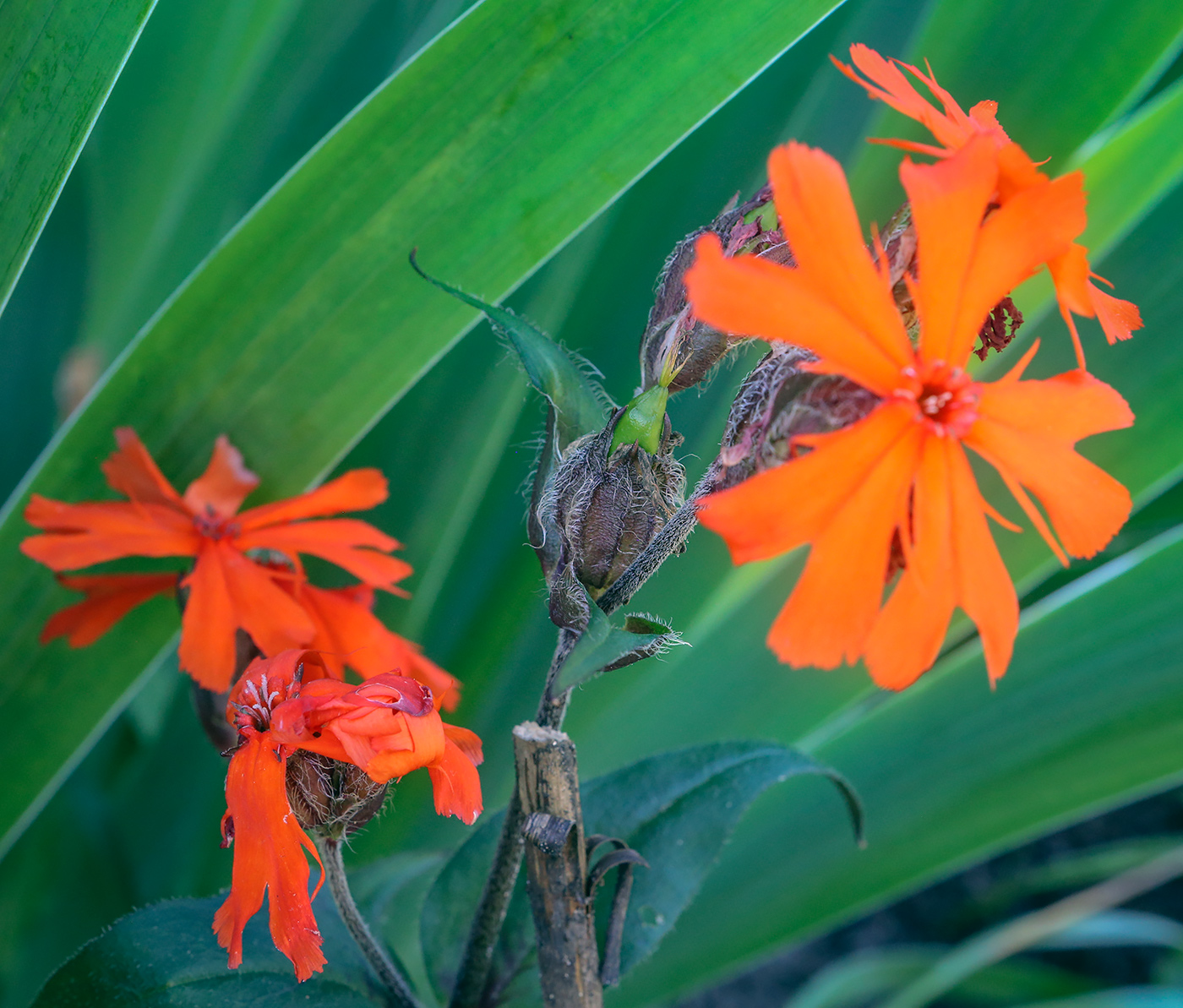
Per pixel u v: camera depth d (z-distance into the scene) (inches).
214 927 11.9
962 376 11.6
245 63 17.8
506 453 17.0
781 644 11.3
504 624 16.0
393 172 13.7
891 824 15.5
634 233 16.7
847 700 16.1
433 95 13.6
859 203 15.2
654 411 12.1
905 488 11.5
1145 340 15.2
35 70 13.0
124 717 17.9
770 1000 23.6
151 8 13.1
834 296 11.4
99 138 18.2
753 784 13.5
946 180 11.5
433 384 16.3
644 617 11.8
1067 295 11.8
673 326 12.2
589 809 13.6
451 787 11.9
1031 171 11.7
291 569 13.6
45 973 15.1
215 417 14.2
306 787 12.1
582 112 13.7
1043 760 15.2
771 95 16.6
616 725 16.1
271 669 12.1
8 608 14.1
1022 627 15.3
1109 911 22.4
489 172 13.8
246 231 13.7
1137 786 15.1
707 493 12.0
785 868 15.7
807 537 11.3
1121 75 14.6
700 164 16.6
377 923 14.1
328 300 13.9
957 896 26.0
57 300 19.1
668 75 13.6
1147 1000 17.4
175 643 14.6
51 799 15.5
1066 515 11.8
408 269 13.9
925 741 15.5
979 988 21.2
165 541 13.3
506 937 13.5
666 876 13.4
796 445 11.6
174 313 13.8
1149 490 15.2
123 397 14.0
